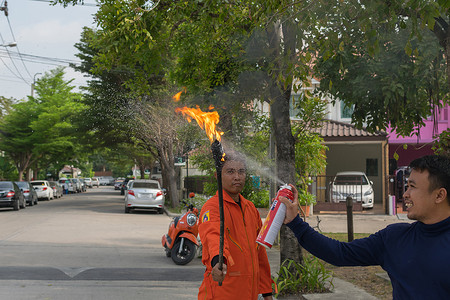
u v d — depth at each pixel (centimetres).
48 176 6500
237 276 347
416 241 214
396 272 218
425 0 452
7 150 4438
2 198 2389
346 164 2705
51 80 4478
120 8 814
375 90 753
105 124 2842
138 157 4478
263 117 1173
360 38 724
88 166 10762
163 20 871
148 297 703
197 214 1014
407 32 683
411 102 807
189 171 3281
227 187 364
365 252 234
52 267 923
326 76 773
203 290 356
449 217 210
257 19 643
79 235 1432
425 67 701
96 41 919
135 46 846
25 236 1391
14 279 809
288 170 763
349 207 1022
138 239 1370
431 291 204
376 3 495
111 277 841
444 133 716
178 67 1088
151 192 2342
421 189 212
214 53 1007
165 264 984
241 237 356
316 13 554
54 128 4375
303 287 705
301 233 253
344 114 2402
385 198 2058
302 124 973
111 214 2270
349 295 679
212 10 796
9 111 4753
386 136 2070
